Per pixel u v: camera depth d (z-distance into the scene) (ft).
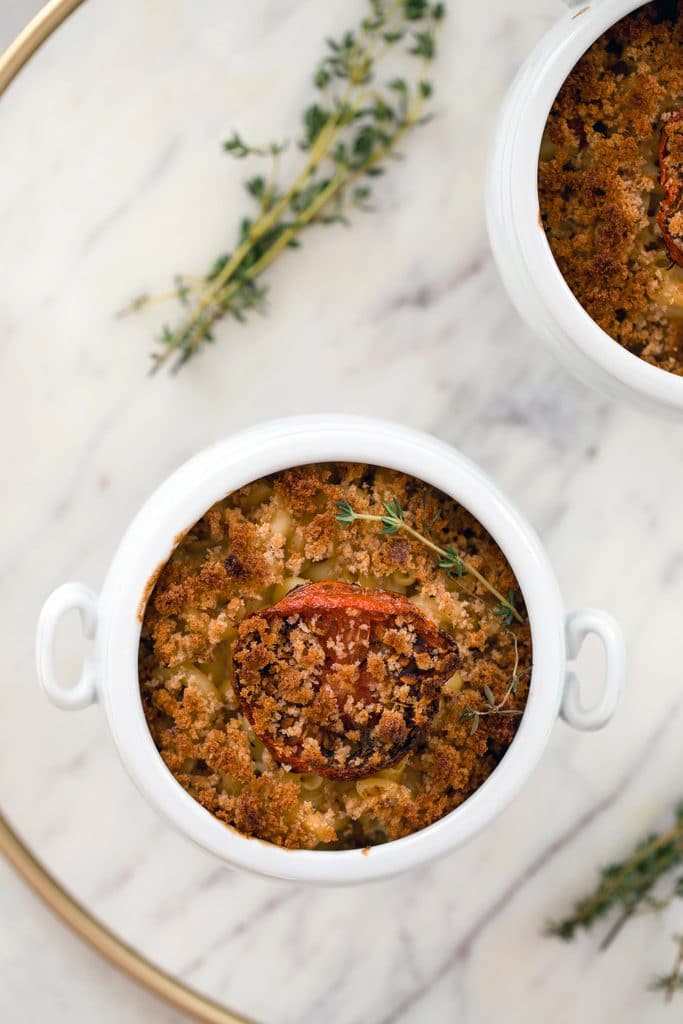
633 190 1.54
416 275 1.69
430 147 1.67
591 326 1.51
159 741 1.47
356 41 1.65
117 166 1.66
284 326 1.69
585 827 1.74
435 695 1.46
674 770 1.73
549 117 1.54
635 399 1.54
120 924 1.73
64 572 1.69
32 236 1.66
